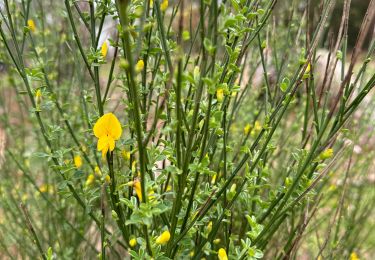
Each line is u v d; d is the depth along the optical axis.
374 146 0.52
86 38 0.45
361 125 0.47
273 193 0.28
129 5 0.23
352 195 0.47
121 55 0.26
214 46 0.19
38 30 0.46
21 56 0.27
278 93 0.32
